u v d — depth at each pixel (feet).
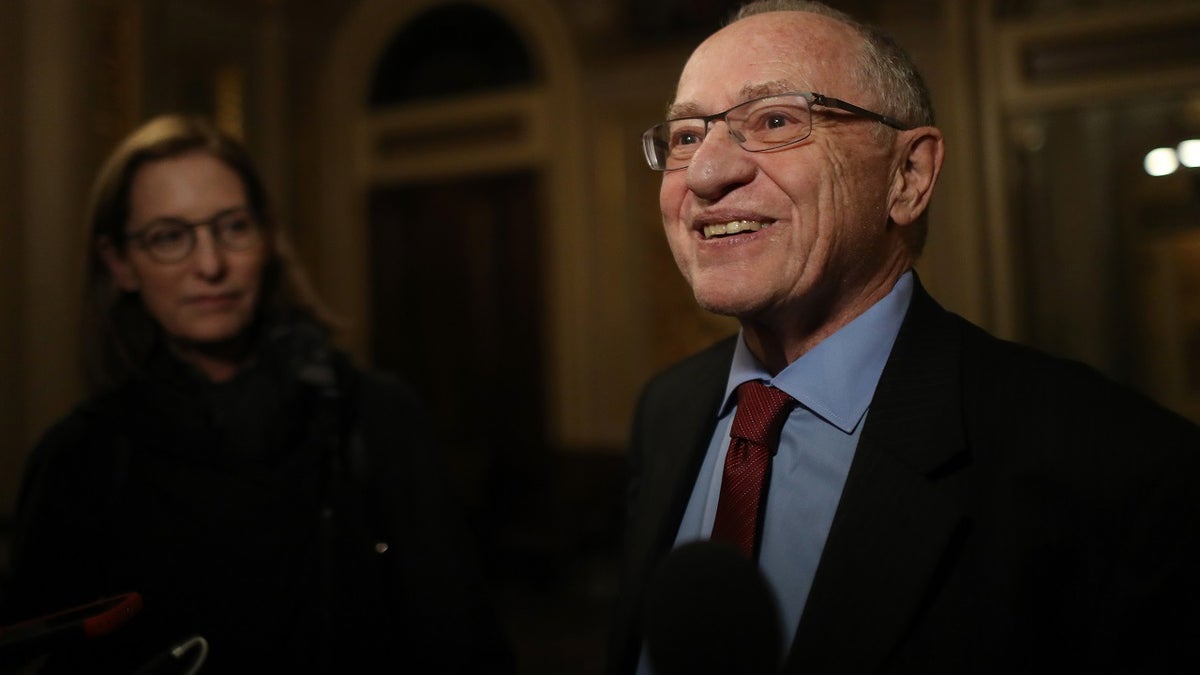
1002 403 3.13
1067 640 2.86
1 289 15.24
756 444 3.43
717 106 3.34
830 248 3.24
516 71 21.58
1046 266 16.49
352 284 22.53
